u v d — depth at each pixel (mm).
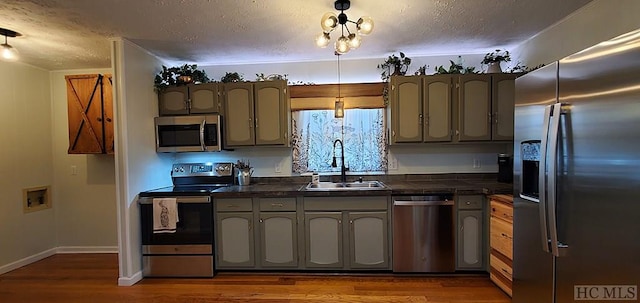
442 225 2740
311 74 3523
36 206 3488
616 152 1222
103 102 3340
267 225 2881
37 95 3527
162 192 2875
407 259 2781
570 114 1428
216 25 2471
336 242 2834
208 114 3180
